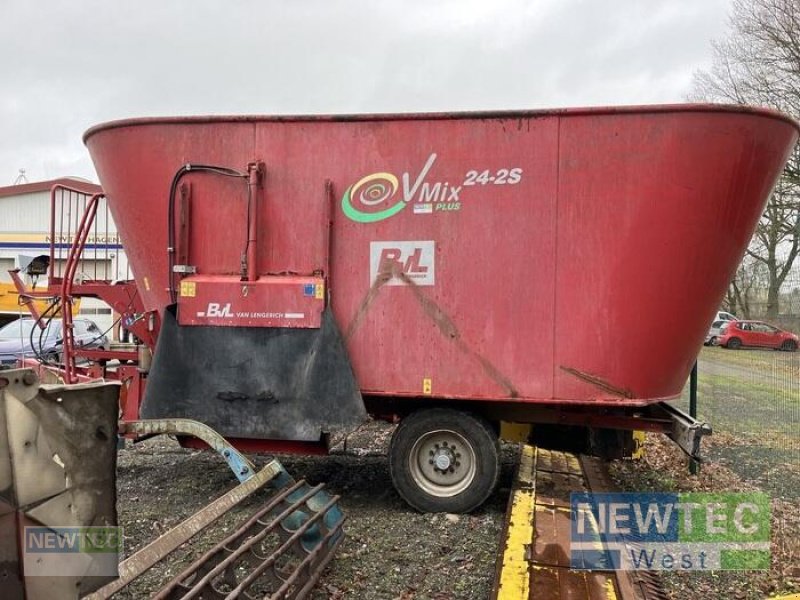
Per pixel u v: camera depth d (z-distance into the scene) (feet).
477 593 12.46
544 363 16.07
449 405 17.29
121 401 19.15
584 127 15.78
